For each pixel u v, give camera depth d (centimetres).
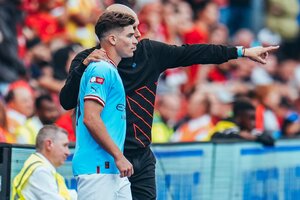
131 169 1361
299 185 2459
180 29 3562
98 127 1357
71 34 3106
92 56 1405
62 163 1755
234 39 3966
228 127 2588
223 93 3356
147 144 1530
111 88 1396
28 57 2925
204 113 2947
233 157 2273
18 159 1770
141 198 1527
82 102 1409
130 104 1516
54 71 2806
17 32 2911
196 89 3275
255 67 3706
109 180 1388
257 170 2336
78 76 1421
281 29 4134
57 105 2748
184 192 2170
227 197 2270
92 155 1386
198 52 1551
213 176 2234
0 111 2292
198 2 3753
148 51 1540
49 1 3088
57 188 1714
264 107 3322
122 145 1415
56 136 1736
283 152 2402
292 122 3231
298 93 3853
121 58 1501
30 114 2469
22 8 2970
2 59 2803
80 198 1396
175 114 2891
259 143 2339
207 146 2216
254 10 4084
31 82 2808
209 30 3738
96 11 3194
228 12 4012
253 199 2333
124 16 1416
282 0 4128
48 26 3048
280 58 4041
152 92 1540
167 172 2130
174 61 1557
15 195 1705
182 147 2161
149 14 3431
